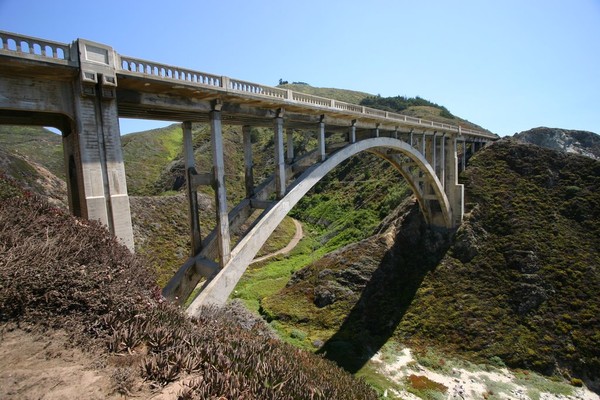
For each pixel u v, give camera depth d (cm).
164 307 556
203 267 1055
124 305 493
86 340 433
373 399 676
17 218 605
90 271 542
